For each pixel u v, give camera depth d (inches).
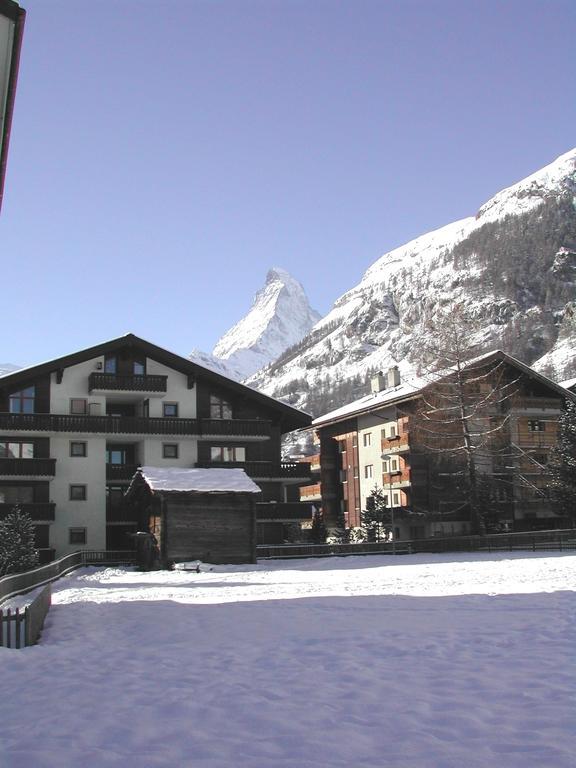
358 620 603.5
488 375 2406.5
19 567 1652.3
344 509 3115.2
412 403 2591.0
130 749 281.4
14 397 2150.6
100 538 2150.6
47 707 352.2
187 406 2287.2
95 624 656.4
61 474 2146.9
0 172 640.4
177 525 1756.9
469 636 494.6
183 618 663.1
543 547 1877.5
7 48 536.4
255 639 525.0
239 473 1878.7
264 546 1929.1
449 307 2440.9
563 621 542.0
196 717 320.2
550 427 2682.1
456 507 2566.4
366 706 326.0
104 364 2239.2
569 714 297.3
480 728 286.2
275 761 261.0
